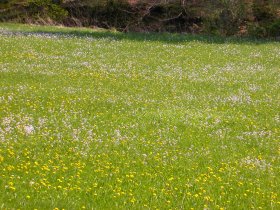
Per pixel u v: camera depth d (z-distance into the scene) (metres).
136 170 13.52
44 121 17.77
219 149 16.23
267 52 36.81
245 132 18.41
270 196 12.26
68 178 12.37
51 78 25.48
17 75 25.59
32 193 11.24
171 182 12.73
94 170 13.12
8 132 15.98
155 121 19.03
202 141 17.00
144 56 33.41
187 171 13.77
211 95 24.03
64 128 17.05
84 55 32.62
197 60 32.94
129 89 24.20
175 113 20.22
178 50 36.16
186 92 24.45
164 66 30.62
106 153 14.75
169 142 16.55
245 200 11.98
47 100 20.97
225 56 34.66
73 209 10.59
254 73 29.81
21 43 35.09
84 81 25.34
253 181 13.38
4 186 11.35
